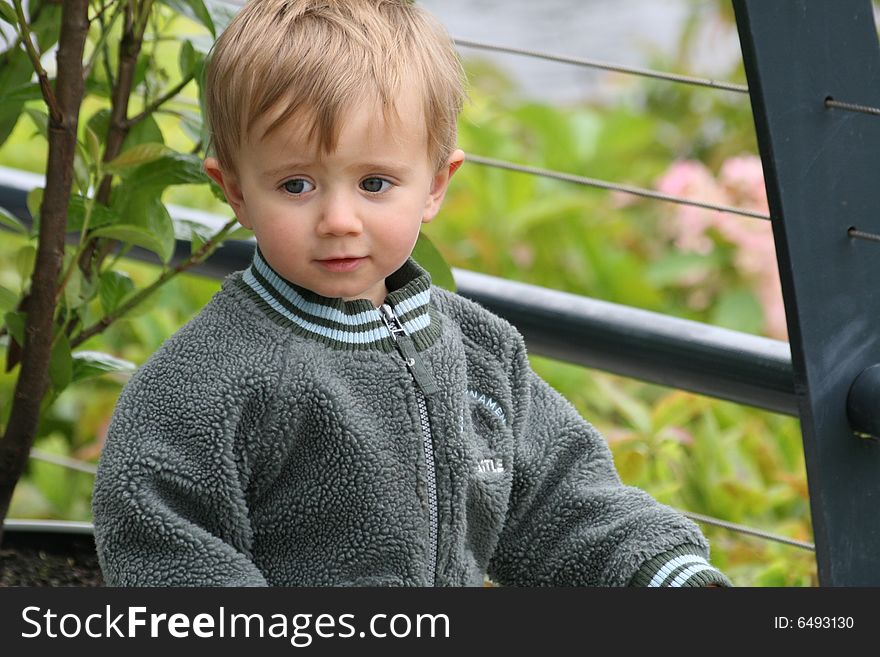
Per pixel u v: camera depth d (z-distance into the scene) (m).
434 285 3.96
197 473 3.18
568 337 4.11
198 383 3.22
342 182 3.12
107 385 7.25
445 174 3.44
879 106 3.42
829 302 3.39
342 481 3.28
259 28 3.19
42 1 3.97
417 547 3.36
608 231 9.05
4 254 7.75
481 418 3.62
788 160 3.30
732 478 5.97
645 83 10.53
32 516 6.55
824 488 3.43
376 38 3.19
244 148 3.17
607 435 6.14
